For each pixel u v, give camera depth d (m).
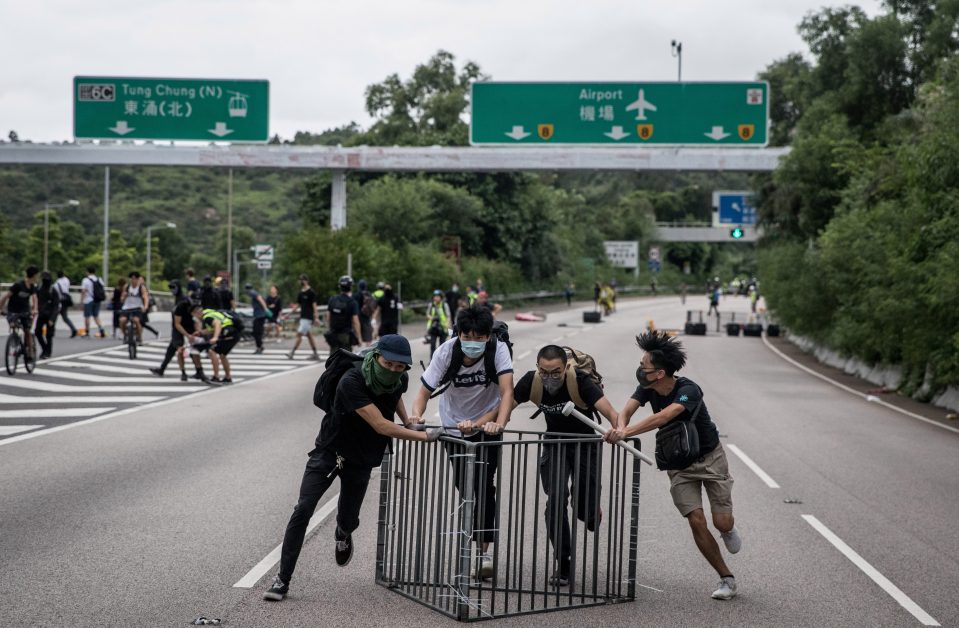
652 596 6.64
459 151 33.72
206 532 7.87
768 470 11.62
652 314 59.16
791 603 6.49
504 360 6.70
